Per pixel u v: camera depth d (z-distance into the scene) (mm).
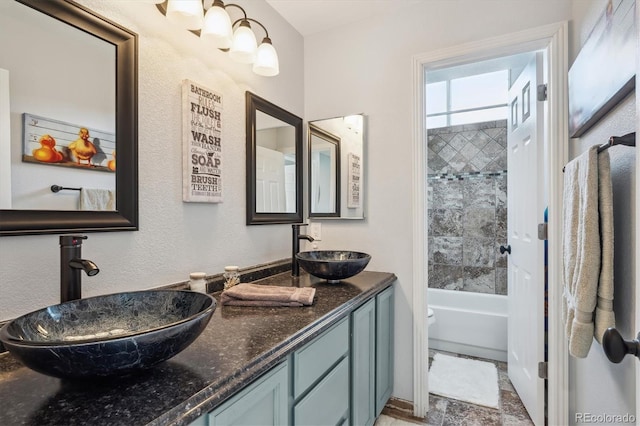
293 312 1219
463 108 3344
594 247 932
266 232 1937
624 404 974
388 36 2051
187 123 1394
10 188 895
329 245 2227
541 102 1788
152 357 664
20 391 680
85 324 895
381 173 2064
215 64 1564
